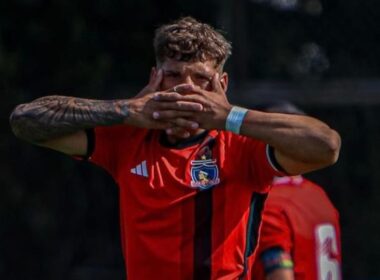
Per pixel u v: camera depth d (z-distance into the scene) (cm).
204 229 1213
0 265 2478
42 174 2459
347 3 2380
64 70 2438
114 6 2455
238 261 1226
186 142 1226
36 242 2477
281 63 2372
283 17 2386
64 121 1224
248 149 1216
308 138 1171
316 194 1580
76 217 2461
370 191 2362
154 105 1203
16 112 1238
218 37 1228
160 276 1222
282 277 1495
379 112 2362
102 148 1248
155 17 2455
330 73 2369
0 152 2445
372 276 2356
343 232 2364
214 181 1215
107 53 2450
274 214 1520
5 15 2448
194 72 1211
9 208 2466
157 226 1216
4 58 2397
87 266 2462
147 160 1227
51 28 2445
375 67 2364
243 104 2330
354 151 2369
